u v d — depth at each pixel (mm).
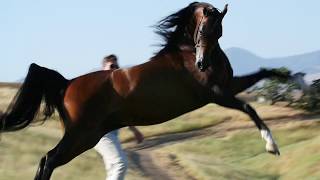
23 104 8914
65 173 14984
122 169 9148
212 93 7984
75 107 8500
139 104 8203
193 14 8219
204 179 17766
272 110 42156
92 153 18172
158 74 8141
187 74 8070
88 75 8633
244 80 8445
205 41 7844
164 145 34469
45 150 17734
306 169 19750
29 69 8898
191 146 32156
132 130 10227
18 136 18812
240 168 21703
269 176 20953
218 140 32625
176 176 17875
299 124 35031
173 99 8133
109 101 8344
